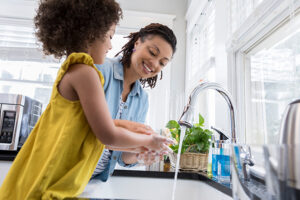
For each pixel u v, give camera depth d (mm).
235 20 1338
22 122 1922
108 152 1120
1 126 1806
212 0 1997
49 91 2545
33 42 2588
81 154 699
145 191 1270
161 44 1146
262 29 1147
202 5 2125
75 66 681
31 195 616
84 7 702
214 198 1010
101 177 1143
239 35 1278
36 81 2545
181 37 2682
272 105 1146
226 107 1392
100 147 778
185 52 2646
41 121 713
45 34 719
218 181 992
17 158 705
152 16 2656
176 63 2619
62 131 664
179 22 2711
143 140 725
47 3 719
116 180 1271
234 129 743
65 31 705
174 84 2574
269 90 1182
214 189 1010
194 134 1405
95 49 784
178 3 2756
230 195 814
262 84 1252
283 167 285
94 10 721
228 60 1443
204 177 1169
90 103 646
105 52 814
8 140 1802
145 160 991
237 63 1415
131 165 1308
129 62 1238
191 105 681
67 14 699
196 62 2387
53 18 705
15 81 2521
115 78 1146
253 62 1348
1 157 1610
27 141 726
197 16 2287
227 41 1397
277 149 294
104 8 744
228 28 1406
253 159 359
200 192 1236
